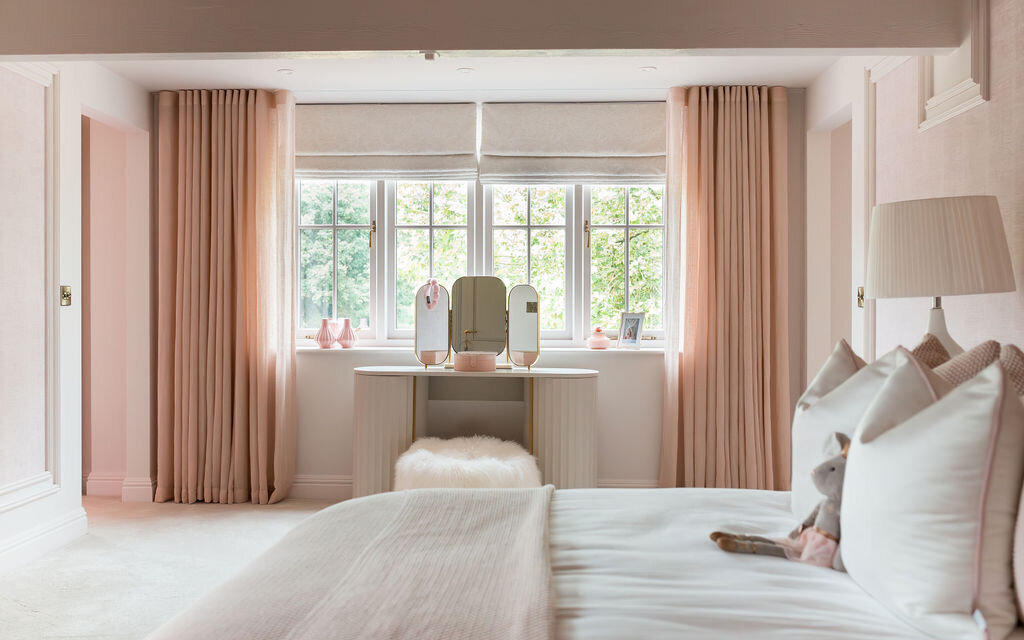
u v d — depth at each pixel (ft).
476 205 15.71
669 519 6.57
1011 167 8.12
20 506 11.19
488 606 4.43
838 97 13.08
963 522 4.06
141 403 15.11
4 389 10.90
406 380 13.74
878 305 11.45
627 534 6.10
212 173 14.93
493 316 14.99
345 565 5.21
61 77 12.12
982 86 8.58
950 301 9.36
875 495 4.55
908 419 4.64
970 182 8.93
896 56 10.50
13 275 11.09
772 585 4.92
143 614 9.28
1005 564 4.06
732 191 14.66
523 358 14.82
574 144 15.31
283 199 14.92
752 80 14.37
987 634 3.86
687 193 14.67
